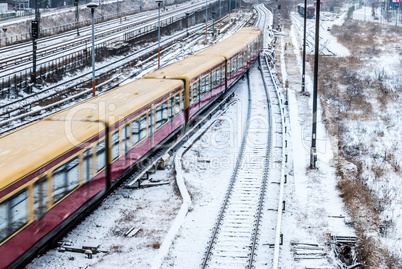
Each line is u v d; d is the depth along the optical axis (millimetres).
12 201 11266
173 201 17375
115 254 13812
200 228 15492
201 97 26203
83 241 14438
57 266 13039
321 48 66188
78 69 40781
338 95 38250
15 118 25344
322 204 17859
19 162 11836
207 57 30375
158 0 42188
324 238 15367
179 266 13273
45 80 35750
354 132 29750
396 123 32531
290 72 47125
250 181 19500
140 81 22578
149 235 14922
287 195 18453
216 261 13562
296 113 31094
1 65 39531
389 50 66312
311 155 21547
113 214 16266
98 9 100938
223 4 112625
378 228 16469
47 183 12617
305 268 13531
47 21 78062
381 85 43250
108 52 48750
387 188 20750
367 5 160500
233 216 16359
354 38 78000
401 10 119500
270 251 14211
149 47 57469
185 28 80688
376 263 14258
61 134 14062
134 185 18672
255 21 91500
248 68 41594
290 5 143250
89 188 14859
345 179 20109
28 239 12031
